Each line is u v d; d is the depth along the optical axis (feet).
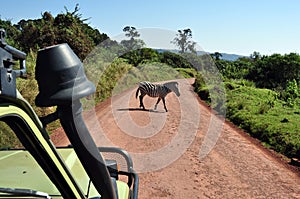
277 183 23.11
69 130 4.60
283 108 52.39
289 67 105.81
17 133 4.37
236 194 20.74
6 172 7.47
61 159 4.83
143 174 22.49
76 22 77.61
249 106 51.62
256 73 108.06
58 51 4.48
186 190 20.67
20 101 3.98
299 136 33.76
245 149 31.68
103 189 5.27
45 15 82.43
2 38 3.57
